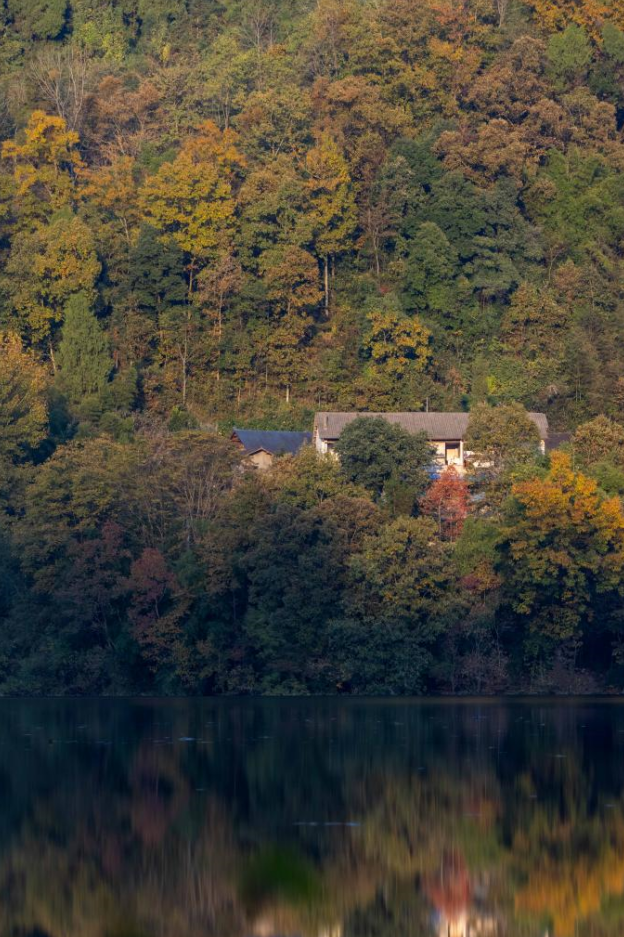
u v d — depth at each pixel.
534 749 95.12
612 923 51.31
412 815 69.81
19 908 53.03
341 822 68.12
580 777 81.62
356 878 57.34
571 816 69.19
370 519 163.25
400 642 155.12
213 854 61.25
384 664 155.75
